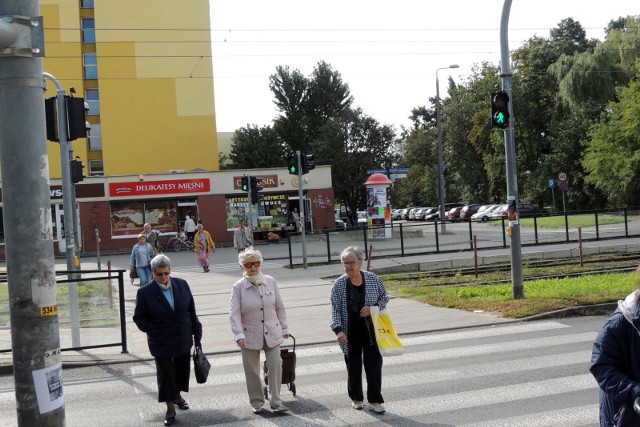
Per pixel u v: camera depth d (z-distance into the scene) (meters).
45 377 4.81
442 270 23.27
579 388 8.19
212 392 8.85
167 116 53.34
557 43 64.94
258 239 45.28
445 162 73.12
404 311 14.54
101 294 11.76
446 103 73.81
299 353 10.94
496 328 12.23
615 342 3.95
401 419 7.32
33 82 4.89
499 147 62.12
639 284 3.98
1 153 4.86
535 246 28.67
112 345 11.71
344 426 7.16
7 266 4.85
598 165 46.16
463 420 7.20
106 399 8.78
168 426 7.46
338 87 80.88
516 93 60.22
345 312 7.58
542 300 14.03
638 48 50.53
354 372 7.65
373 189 35.50
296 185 46.78
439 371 9.32
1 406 8.68
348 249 7.61
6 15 4.83
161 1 53.03
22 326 4.80
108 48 52.38
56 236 43.09
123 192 44.22
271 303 7.84
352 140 66.12
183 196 45.19
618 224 29.84
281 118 80.31
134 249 20.47
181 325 7.70
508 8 14.73
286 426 7.25
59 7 51.47
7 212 4.84
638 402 3.70
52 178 43.34
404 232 27.84
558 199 56.53
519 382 8.57
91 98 52.44
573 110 53.78
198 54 53.78
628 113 43.88
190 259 35.12
